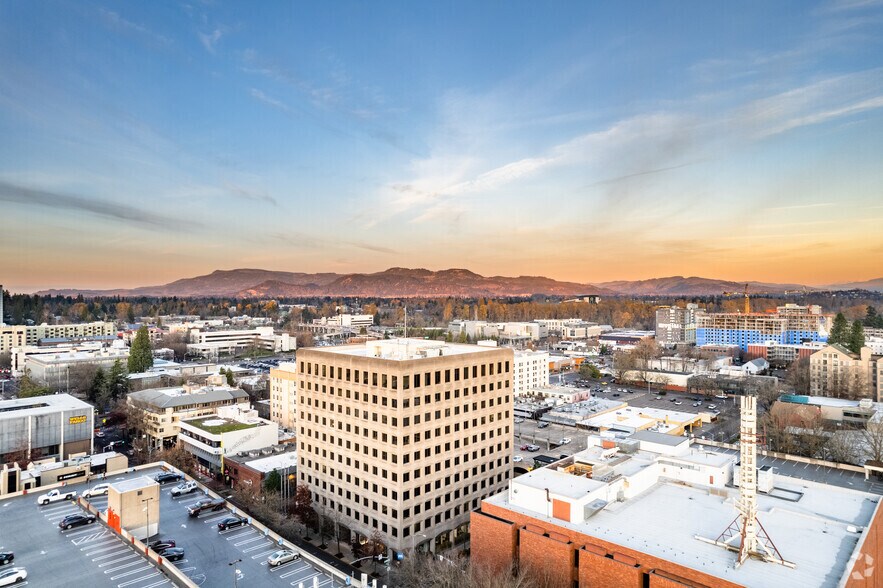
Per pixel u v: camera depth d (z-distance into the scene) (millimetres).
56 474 128375
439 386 108875
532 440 182625
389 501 103750
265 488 123375
